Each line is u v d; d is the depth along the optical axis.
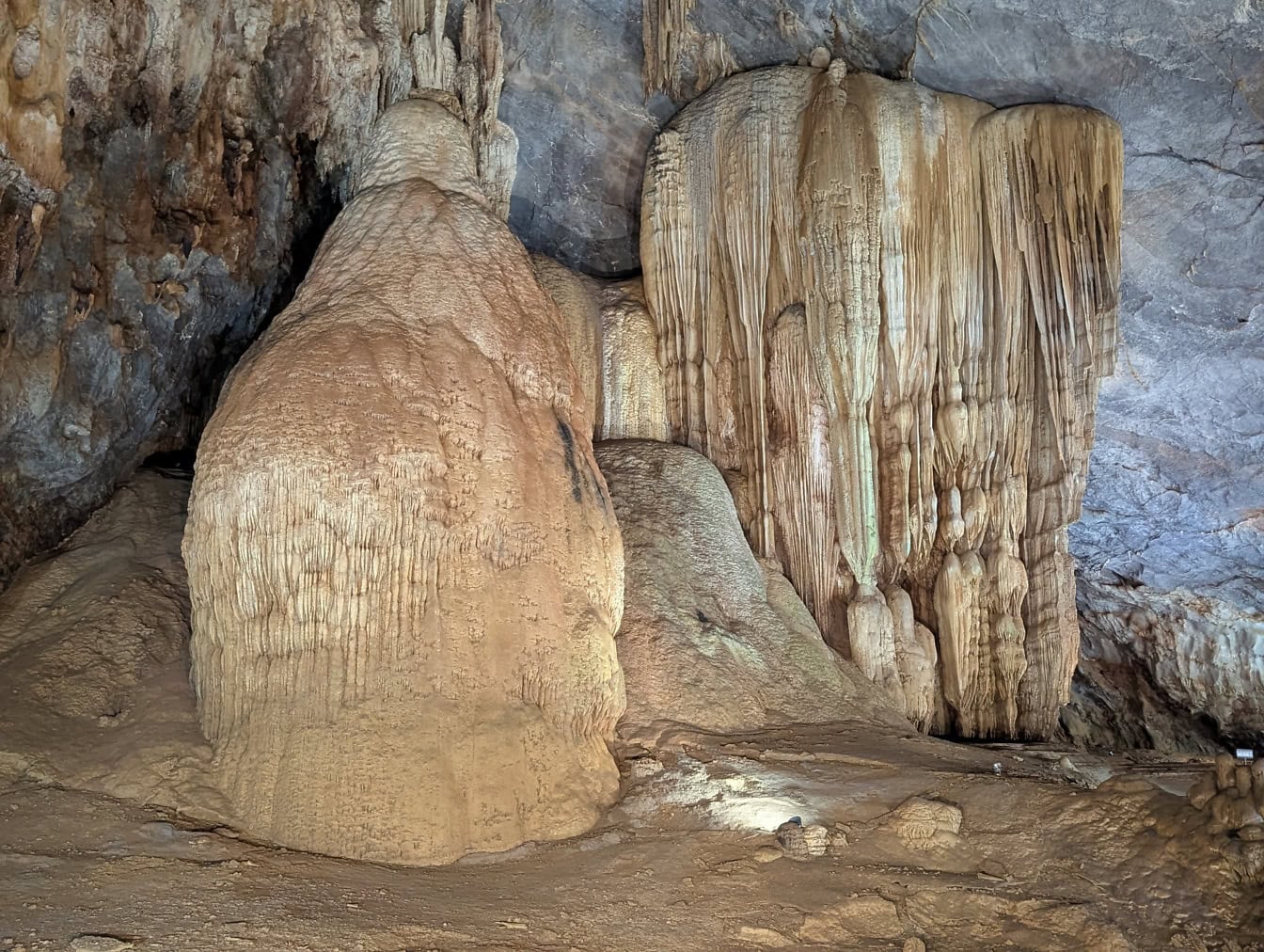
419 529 5.42
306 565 5.27
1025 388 8.95
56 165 6.12
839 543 8.77
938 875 4.75
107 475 7.49
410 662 5.24
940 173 8.73
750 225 8.93
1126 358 10.66
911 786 5.69
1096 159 8.52
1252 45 7.77
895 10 8.52
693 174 9.18
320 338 5.84
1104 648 15.12
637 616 7.20
